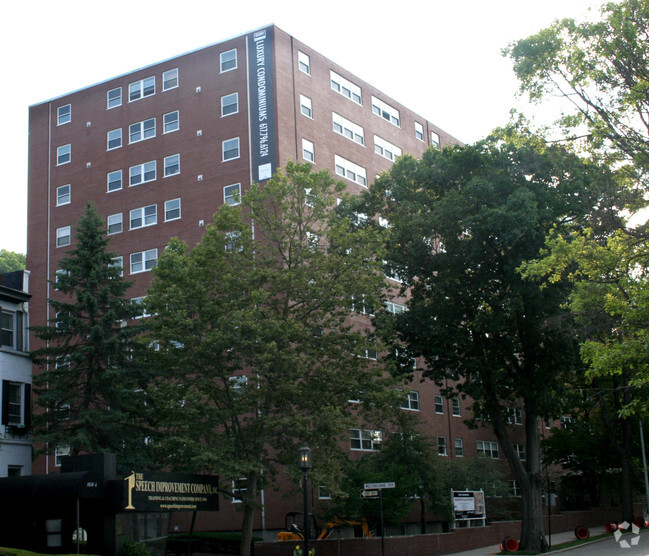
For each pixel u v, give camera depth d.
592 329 25.98
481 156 35.16
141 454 31.88
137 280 49.16
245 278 29.83
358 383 30.42
